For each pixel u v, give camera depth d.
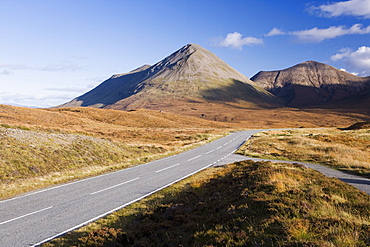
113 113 110.69
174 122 117.62
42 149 22.22
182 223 9.94
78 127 70.62
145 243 8.52
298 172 15.90
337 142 47.47
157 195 14.62
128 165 24.92
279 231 7.29
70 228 9.83
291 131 83.56
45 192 14.65
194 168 23.69
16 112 77.75
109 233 9.16
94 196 14.13
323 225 7.63
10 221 10.23
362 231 7.23
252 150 37.03
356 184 16.58
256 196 10.82
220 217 9.38
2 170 16.97
